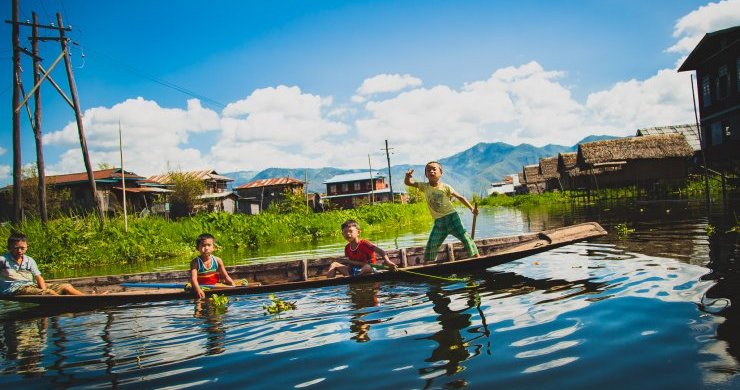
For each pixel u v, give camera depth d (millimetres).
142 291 6293
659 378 2326
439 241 6562
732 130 21250
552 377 2443
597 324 3262
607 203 24344
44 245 11672
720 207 13070
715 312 3252
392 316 4012
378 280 5867
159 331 4043
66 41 16219
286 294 5441
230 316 4473
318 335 3588
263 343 3467
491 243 7332
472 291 4836
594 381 2355
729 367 2363
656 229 8875
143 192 33594
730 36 21203
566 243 6039
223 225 16078
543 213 21391
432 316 3904
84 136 16609
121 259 11938
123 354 3391
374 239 13719
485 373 2564
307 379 2666
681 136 31672
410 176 6742
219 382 2705
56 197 28703
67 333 4172
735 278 4180
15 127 15336
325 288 5641
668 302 3625
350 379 2617
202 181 43344
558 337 3068
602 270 5270
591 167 30672
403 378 2578
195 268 5879
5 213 29031
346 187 59406
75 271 10461
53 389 2742
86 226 12883
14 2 15266
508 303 4141
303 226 17531
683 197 21891
